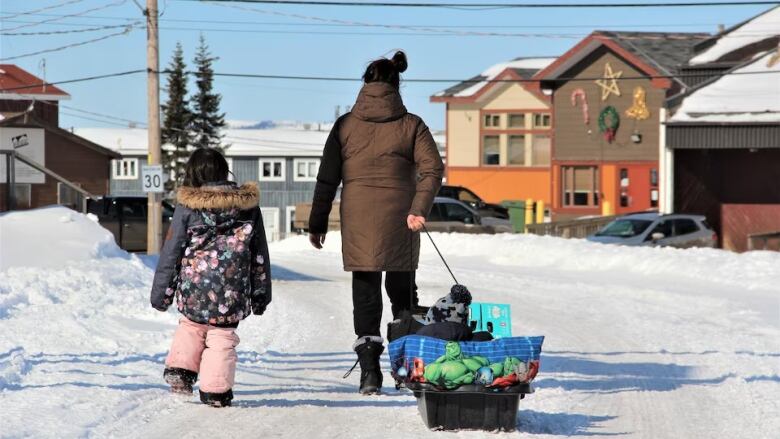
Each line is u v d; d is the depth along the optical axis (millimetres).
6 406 11781
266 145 135000
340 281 36094
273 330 21312
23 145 84000
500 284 34812
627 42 80062
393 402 13031
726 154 64312
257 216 12367
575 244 45375
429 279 36625
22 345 16969
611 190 78562
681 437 11602
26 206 69875
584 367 16844
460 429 11320
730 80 61562
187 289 12164
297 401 13016
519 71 91562
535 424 11961
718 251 41094
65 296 22500
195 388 13633
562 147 80062
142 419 11594
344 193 13312
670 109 60156
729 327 23516
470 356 11023
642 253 41719
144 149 131375
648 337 21141
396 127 13172
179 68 135375
